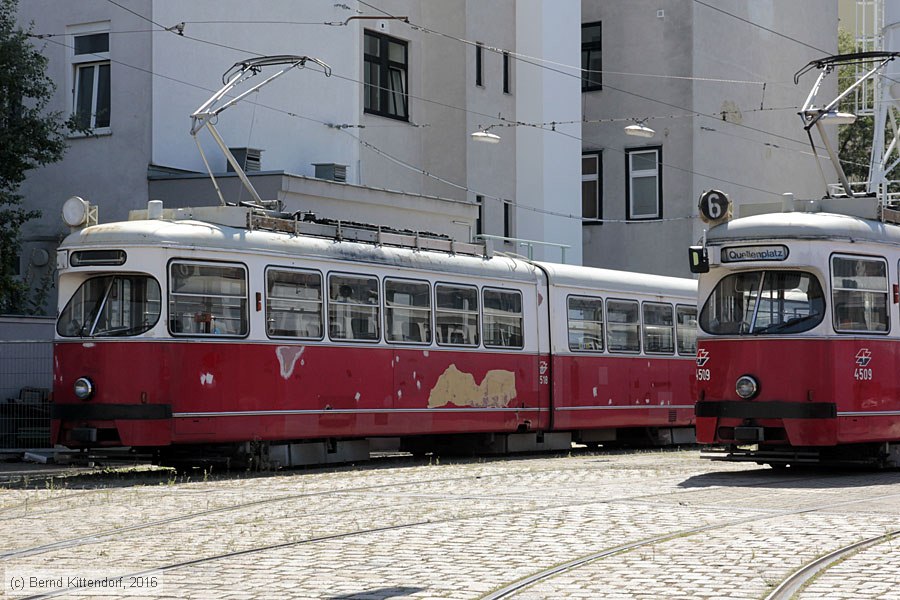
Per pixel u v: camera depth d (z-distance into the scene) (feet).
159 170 102.58
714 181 153.38
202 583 33.42
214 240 66.90
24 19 107.04
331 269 72.69
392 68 125.29
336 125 115.65
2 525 45.85
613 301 92.68
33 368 83.71
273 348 68.95
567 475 64.23
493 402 82.84
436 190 127.13
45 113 106.11
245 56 108.78
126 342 64.85
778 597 30.63
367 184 120.67
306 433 70.49
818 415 63.05
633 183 153.48
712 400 65.41
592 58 156.04
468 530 42.63
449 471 67.36
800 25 172.65
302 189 99.04
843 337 64.13
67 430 66.03
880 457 67.41
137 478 65.26
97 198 104.12
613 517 45.70
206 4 106.11
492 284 83.61
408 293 77.51
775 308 64.54
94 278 66.69
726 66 156.35
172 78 103.55
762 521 44.16
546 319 87.56
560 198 136.26
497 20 131.34
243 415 67.41
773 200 165.58
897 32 127.24
